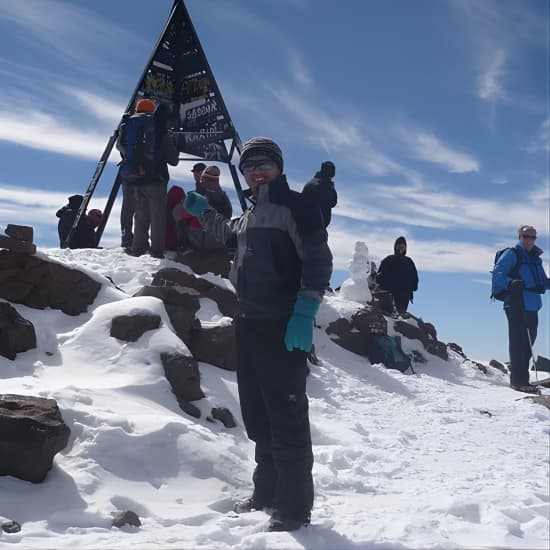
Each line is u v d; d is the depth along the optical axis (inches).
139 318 237.9
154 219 359.6
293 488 128.8
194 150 458.9
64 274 272.8
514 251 443.8
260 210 134.3
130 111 461.7
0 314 223.6
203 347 269.0
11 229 263.0
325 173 333.7
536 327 442.6
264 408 140.8
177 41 481.7
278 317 131.3
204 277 345.7
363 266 479.5
